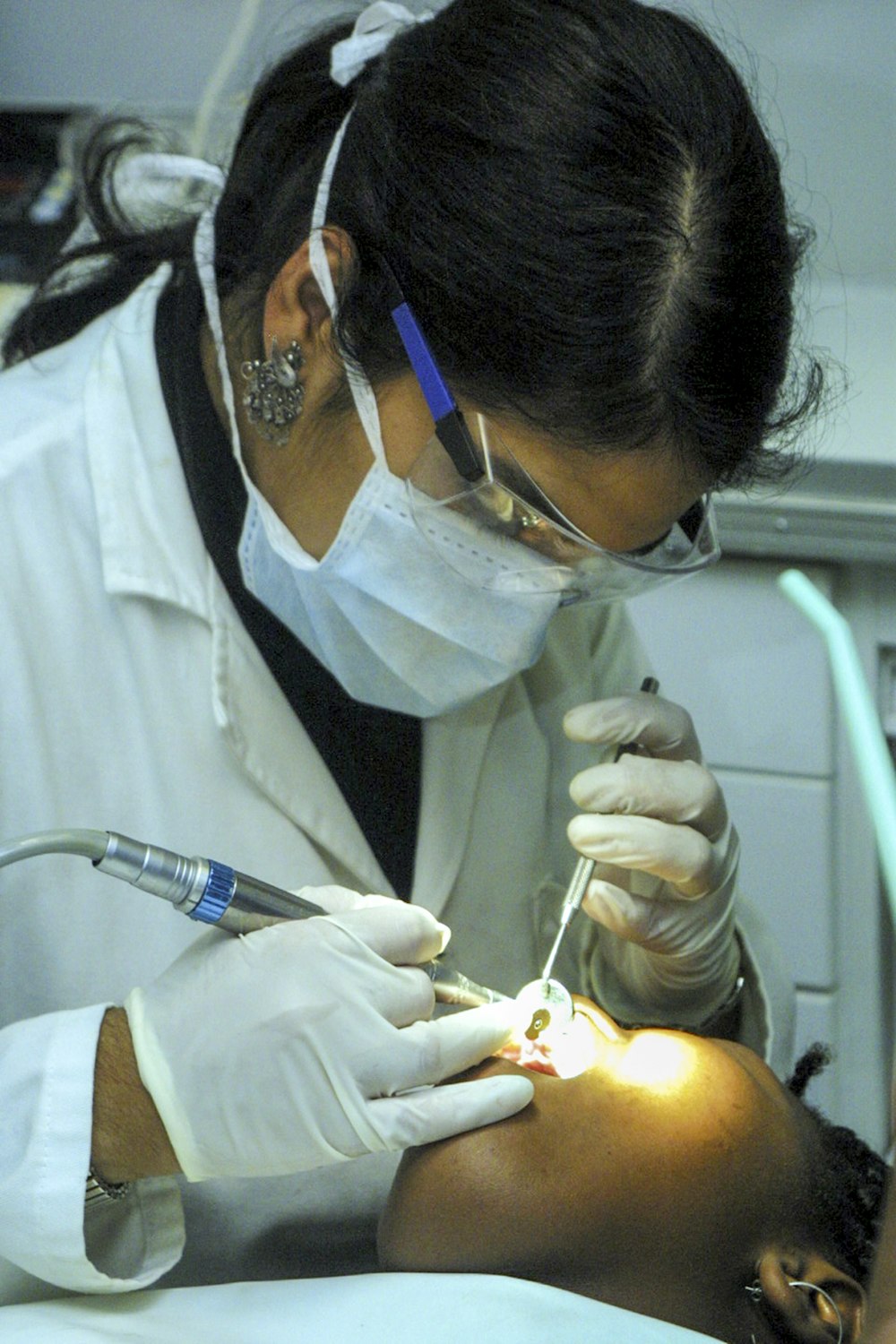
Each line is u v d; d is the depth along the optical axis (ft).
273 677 3.81
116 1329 2.90
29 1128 2.95
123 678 3.73
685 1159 3.07
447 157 2.86
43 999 3.66
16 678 3.58
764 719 5.96
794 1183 3.18
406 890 4.02
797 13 6.40
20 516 3.70
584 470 2.97
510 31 2.88
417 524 3.19
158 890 2.94
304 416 3.33
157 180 4.11
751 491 3.33
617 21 2.87
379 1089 3.03
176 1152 3.00
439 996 3.42
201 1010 3.00
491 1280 2.93
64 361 4.02
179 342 3.73
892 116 6.48
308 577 3.45
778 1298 3.03
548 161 2.75
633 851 3.69
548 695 4.50
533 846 4.38
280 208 3.34
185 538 3.74
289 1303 2.97
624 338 2.74
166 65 7.40
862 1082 6.24
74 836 2.82
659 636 5.98
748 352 2.85
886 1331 2.11
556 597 3.35
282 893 3.16
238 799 3.78
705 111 2.82
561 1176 3.03
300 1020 2.97
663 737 4.00
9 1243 2.96
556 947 3.60
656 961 4.07
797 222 3.74
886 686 5.94
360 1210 3.69
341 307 3.06
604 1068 3.22
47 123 7.45
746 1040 4.32
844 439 5.40
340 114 3.32
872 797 2.76
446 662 3.56
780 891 6.11
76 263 4.23
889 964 6.34
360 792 3.94
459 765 4.13
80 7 7.35
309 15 5.78
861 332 6.37
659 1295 3.05
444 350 2.93
